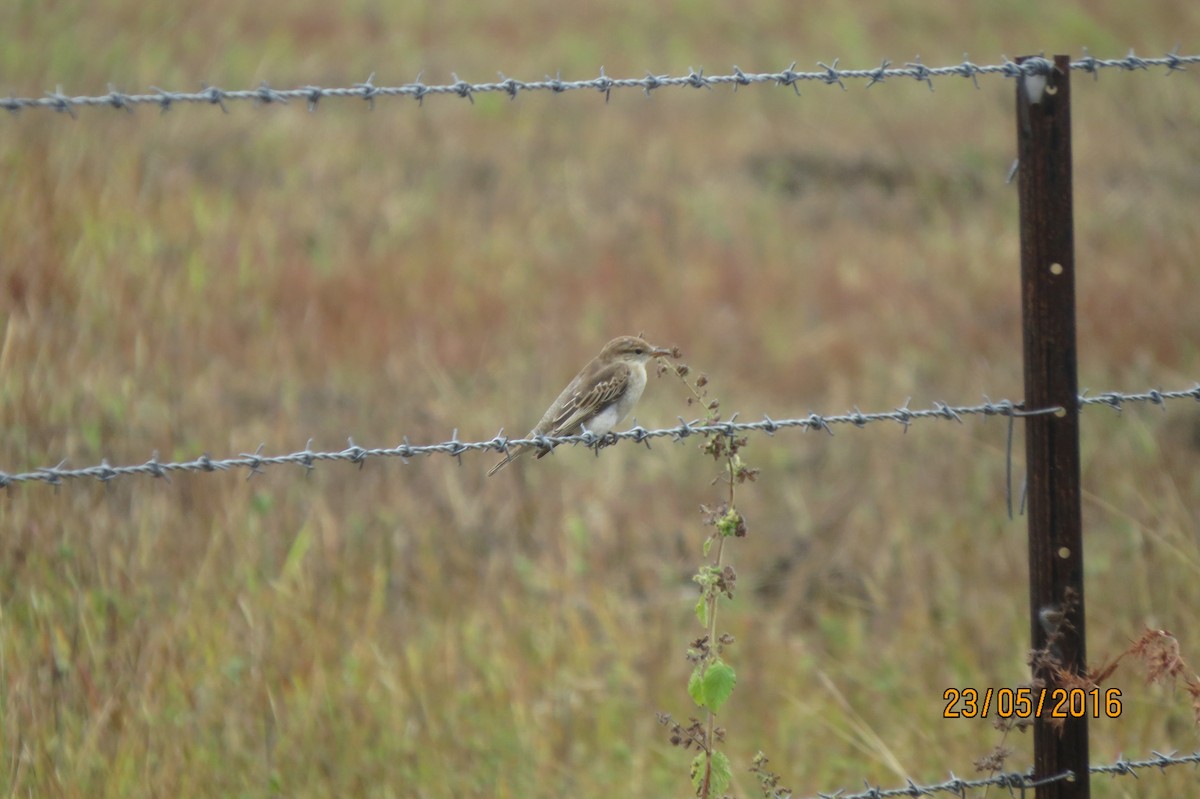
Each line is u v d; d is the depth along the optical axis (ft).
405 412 47.03
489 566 39.14
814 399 53.52
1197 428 48.06
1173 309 55.93
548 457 47.03
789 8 113.91
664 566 41.32
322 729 30.37
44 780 27.25
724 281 62.44
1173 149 80.89
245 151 70.95
